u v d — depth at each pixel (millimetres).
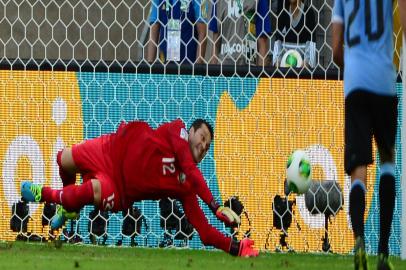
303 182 23641
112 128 28766
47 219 28297
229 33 31984
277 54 32062
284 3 32062
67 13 38219
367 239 28703
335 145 28953
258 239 28484
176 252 25375
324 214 28516
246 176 28672
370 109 19422
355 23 19688
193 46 31719
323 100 28969
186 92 28828
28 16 38219
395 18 30344
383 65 19406
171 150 23438
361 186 19250
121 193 23641
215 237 23594
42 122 28688
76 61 28938
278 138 28844
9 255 22547
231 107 28797
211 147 28609
